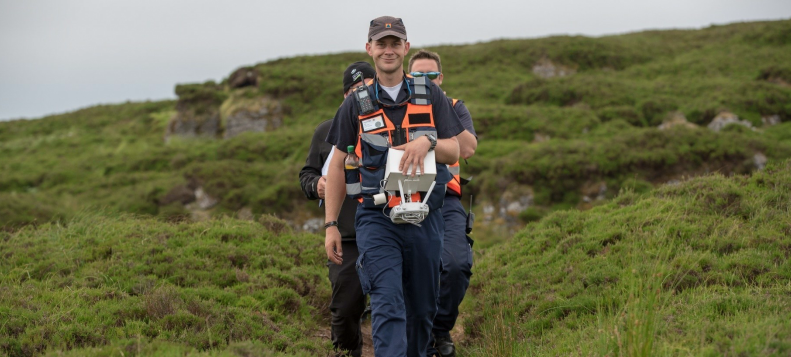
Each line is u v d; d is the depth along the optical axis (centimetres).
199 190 3088
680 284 518
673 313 452
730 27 7056
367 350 607
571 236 711
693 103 4300
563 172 2700
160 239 748
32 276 645
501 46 6569
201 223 827
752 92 4269
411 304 413
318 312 638
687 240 605
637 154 2753
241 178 3134
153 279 620
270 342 504
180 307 527
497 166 2895
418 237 396
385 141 388
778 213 630
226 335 490
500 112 4188
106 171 4672
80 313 505
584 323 502
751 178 724
